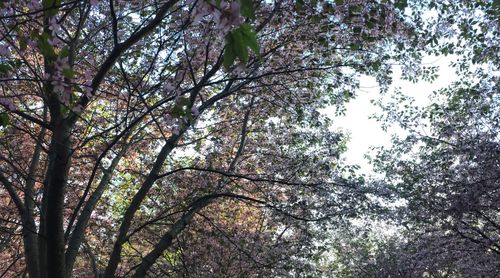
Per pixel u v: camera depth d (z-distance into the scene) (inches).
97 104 376.8
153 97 308.0
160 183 482.3
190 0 112.8
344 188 416.5
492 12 408.2
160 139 418.0
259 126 502.3
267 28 350.6
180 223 348.2
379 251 778.8
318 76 383.9
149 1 288.0
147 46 319.9
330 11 314.8
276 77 378.6
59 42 184.7
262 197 472.1
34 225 308.7
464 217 512.4
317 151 492.7
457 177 503.2
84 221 315.0
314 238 517.0
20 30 174.4
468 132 518.3
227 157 497.4
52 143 262.7
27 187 348.2
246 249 477.4
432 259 568.4
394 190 442.9
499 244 527.2
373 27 327.0
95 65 318.0
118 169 503.5
